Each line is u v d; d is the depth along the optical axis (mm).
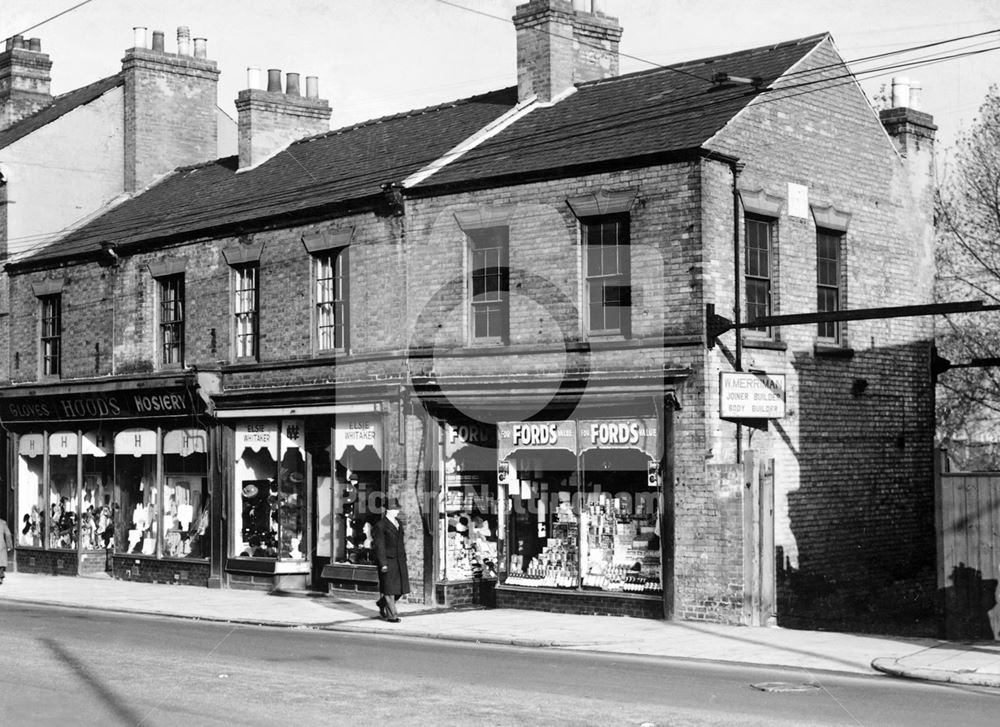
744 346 19625
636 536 19609
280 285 24938
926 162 24547
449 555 21906
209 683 12977
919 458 23328
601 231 20188
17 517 31094
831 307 21781
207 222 26594
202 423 26391
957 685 13305
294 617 20391
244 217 25500
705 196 18984
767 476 18844
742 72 21625
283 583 24406
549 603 20484
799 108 21141
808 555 20625
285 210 24609
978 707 11664
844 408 21719
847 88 22344
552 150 21484
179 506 27109
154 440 27609
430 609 21219
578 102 23750
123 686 12773
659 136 20047
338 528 23734
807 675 14016
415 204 22438
